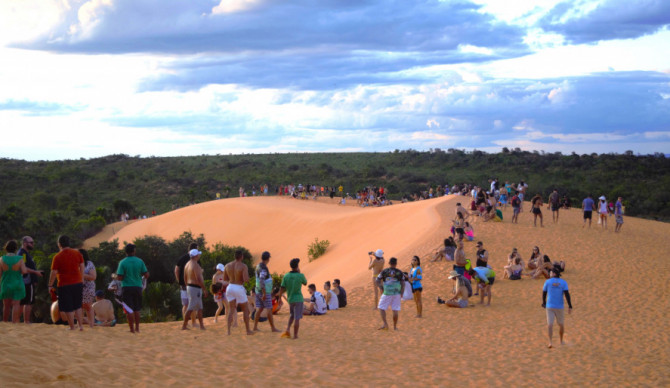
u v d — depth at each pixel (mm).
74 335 9766
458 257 16812
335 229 42375
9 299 10273
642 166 86625
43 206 77188
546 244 25453
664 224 36594
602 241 26594
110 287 11570
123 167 113375
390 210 41219
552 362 11172
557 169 91625
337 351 10906
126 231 61594
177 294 25484
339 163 120250
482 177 89500
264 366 9156
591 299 17547
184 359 9000
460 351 11711
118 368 7820
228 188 85938
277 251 44438
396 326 13961
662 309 16359
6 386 6094
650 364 11258
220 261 37406
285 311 16531
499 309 16281
